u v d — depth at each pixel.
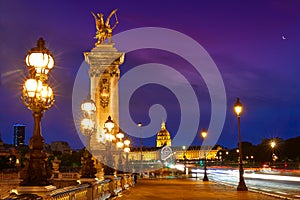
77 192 16.20
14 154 99.31
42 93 11.63
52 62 12.11
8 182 44.62
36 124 11.31
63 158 105.31
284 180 54.59
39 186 10.60
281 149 156.12
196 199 26.94
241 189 35.34
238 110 36.38
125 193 33.09
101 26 72.38
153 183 51.28
